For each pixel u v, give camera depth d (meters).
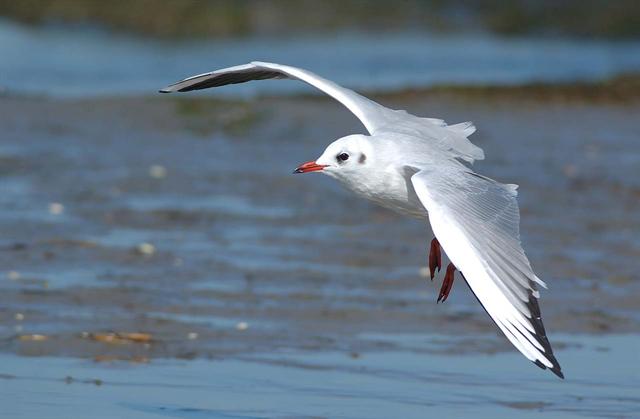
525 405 10.93
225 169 20.05
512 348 12.66
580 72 32.38
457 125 10.73
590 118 25.03
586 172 20.14
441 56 34.25
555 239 16.48
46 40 32.47
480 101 26.64
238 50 33.53
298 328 13.05
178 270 14.85
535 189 18.97
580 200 18.44
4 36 32.31
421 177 8.98
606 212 17.88
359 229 16.92
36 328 12.66
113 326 12.81
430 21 38.53
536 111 25.69
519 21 39.09
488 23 39.03
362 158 10.21
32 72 28.67
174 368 11.74
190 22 35.28
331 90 11.06
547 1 40.12
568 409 10.84
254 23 36.06
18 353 11.99
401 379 11.59
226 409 10.64
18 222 16.56
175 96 25.81
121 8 35.22
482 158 10.45
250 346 12.42
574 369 11.99
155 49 32.78
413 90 27.61
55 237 15.97
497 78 30.80
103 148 21.20
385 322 13.35
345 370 11.80
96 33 33.81
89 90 27.03
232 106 24.84
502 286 8.26
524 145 22.12
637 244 16.38
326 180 19.58
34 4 34.75
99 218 17.00
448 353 12.44
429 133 10.55
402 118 10.86
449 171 9.19
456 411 10.73
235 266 15.08
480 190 8.96
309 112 24.83
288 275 14.80
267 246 16.00
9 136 21.70
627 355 12.46
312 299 13.96
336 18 37.31
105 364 11.79
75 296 13.72
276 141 22.33
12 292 13.74
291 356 12.19
